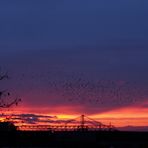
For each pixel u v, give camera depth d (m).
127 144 108.06
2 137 76.56
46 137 100.00
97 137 108.88
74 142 107.25
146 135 107.44
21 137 84.06
